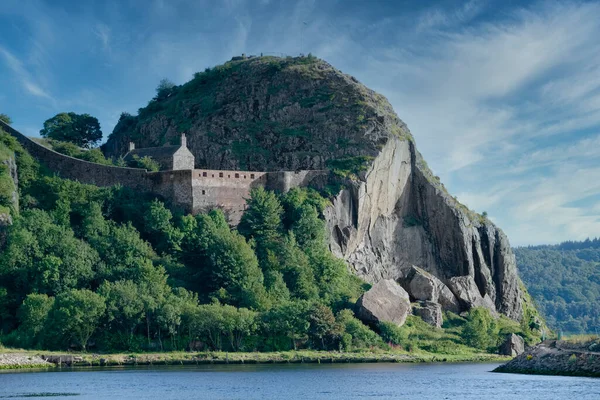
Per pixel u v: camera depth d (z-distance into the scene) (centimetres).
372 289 17662
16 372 12912
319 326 15712
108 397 10144
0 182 17500
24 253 15912
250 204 18950
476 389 11269
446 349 17525
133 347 14662
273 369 13788
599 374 11894
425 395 10688
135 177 19400
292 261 17938
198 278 17038
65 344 14538
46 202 18712
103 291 15000
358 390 11156
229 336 15162
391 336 16800
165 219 18012
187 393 10600
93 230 17575
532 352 13325
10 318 15125
